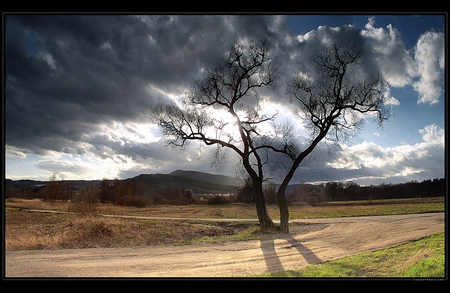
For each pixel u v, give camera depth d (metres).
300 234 26.50
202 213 56.50
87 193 42.25
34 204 68.88
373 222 33.09
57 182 82.62
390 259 14.52
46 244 20.78
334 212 51.53
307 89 27.72
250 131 29.42
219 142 29.42
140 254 18.33
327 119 27.36
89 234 23.84
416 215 39.19
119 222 31.64
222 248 20.31
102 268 14.05
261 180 29.33
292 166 28.06
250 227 34.00
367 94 26.22
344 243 20.91
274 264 14.59
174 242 24.67
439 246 16.41
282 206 28.03
